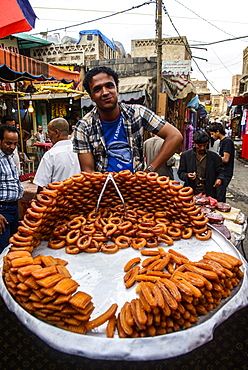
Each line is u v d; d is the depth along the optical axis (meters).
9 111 10.13
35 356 1.30
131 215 1.85
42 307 1.02
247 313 1.40
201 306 1.08
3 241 3.05
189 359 1.26
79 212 2.00
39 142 10.73
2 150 3.12
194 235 1.76
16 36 10.78
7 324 1.35
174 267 1.36
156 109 8.23
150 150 4.62
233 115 22.95
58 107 11.69
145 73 8.47
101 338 0.93
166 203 1.91
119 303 1.13
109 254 1.53
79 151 2.12
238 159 15.25
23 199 3.98
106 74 1.86
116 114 2.01
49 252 1.55
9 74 5.16
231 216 2.56
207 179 3.70
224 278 1.18
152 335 0.95
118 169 2.11
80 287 1.23
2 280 1.25
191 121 15.71
